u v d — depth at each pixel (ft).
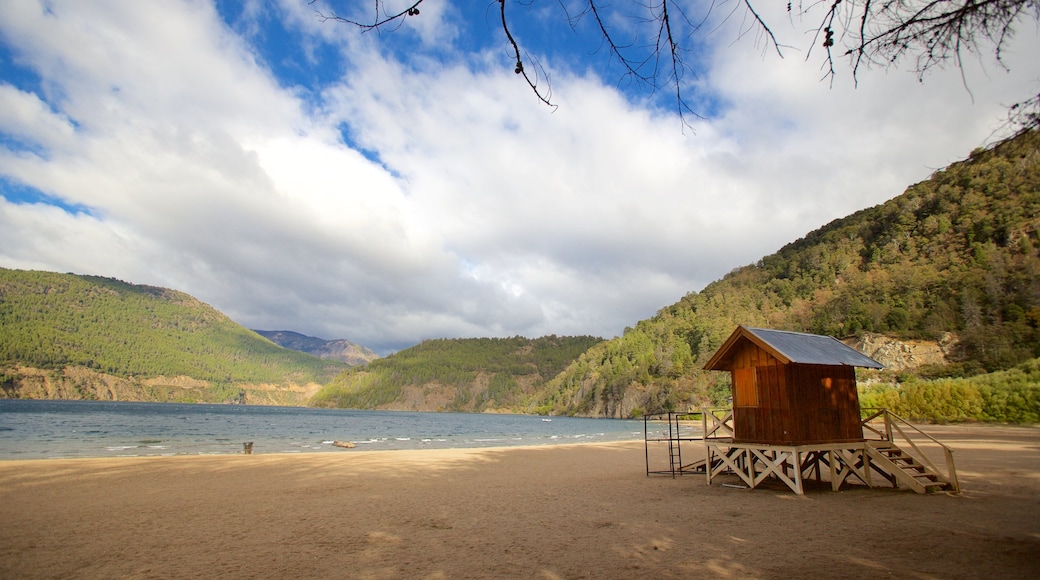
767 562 26.48
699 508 42.24
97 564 28.22
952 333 313.32
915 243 449.48
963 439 115.34
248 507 44.93
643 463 84.84
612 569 26.12
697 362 482.28
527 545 31.24
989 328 294.46
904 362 308.40
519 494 51.42
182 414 361.71
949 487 48.11
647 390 489.67
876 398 202.39
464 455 100.58
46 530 36.24
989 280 331.98
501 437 205.87
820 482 54.75
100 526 37.47
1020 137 11.52
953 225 428.15
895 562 25.86
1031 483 52.01
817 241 647.15
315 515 41.24
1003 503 42.11
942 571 24.25
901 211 507.30
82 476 64.49
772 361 50.60
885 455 51.72
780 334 53.01
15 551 30.78
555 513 41.32
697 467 71.61
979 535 31.12
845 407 52.03
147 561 28.68
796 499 45.44
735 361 54.75
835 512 39.22
